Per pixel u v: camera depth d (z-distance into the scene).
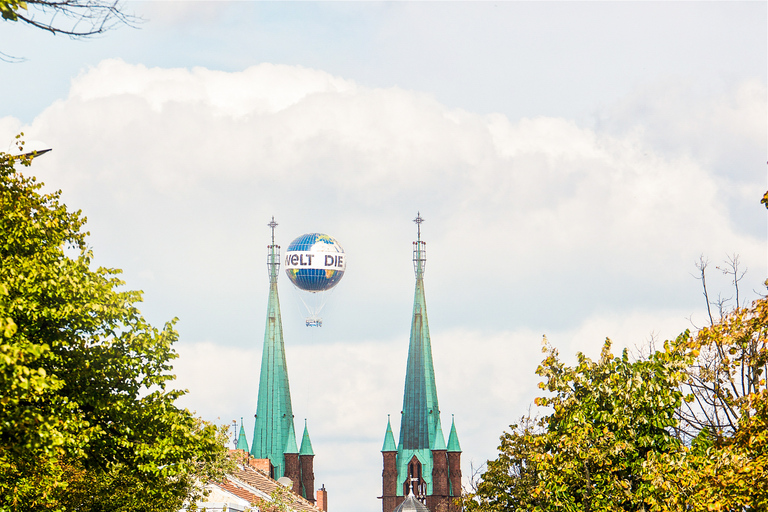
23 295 72.69
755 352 76.38
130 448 79.62
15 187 79.62
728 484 67.81
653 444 79.38
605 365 81.69
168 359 79.62
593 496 79.94
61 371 74.94
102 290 76.12
